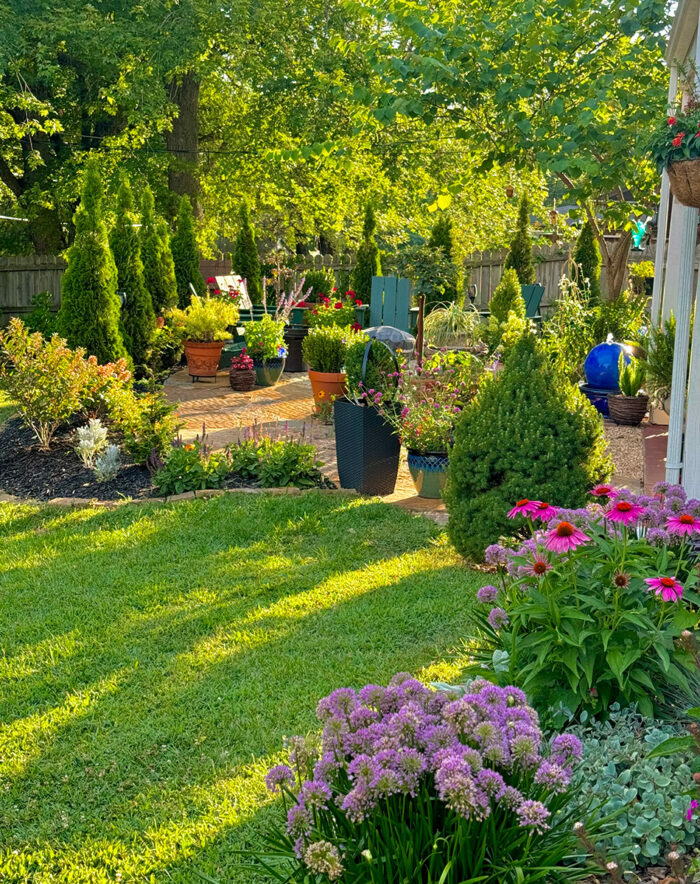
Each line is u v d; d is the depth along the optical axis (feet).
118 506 22.74
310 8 60.70
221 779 11.09
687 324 17.07
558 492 17.11
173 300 44.68
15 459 26.73
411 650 14.51
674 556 11.47
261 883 9.06
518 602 10.34
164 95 55.62
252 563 18.90
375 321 43.80
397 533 20.65
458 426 18.34
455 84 29.99
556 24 30.48
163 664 14.38
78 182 60.54
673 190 15.21
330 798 7.18
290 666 14.06
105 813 10.56
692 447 16.12
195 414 34.24
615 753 9.26
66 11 51.85
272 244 84.12
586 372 33.60
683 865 7.39
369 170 65.00
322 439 30.48
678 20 22.18
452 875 6.82
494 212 68.54
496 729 7.43
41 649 15.01
